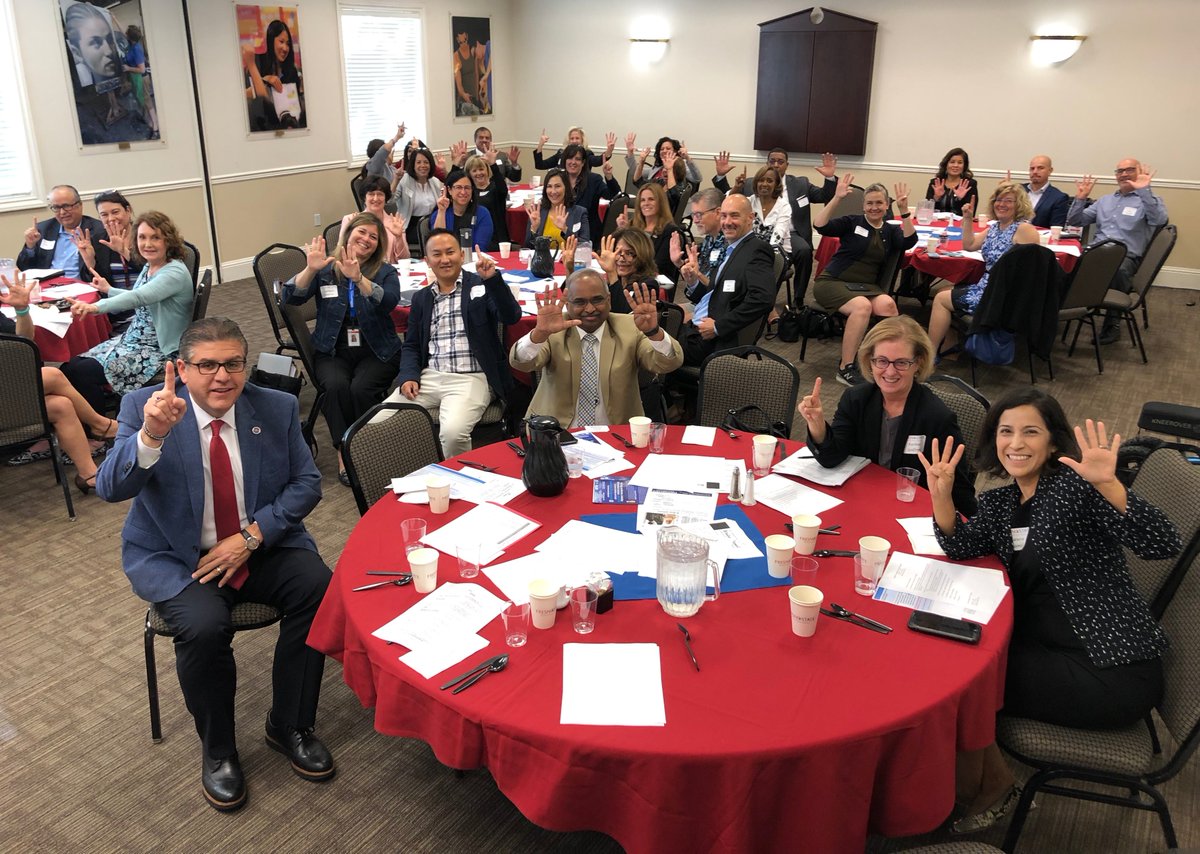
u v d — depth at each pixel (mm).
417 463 3045
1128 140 8125
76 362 4574
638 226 5961
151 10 7344
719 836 1687
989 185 8844
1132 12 7801
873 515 2557
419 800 2453
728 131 9961
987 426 2336
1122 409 5371
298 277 4375
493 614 2072
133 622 3283
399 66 9742
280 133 8672
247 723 2762
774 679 1841
